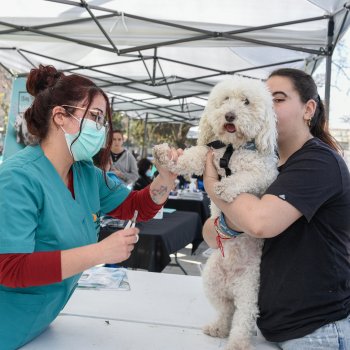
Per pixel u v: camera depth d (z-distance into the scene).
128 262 3.57
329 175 1.51
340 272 1.50
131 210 2.05
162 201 2.03
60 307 1.65
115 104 13.18
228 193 1.59
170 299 2.18
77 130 1.57
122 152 6.42
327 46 4.96
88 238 1.68
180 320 1.92
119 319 1.90
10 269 1.31
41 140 1.64
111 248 1.39
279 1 4.46
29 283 1.33
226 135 1.84
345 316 1.50
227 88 1.95
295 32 5.16
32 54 7.50
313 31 5.10
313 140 1.66
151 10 4.86
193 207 6.63
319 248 1.50
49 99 1.58
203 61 7.52
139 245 3.56
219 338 1.76
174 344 1.68
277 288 1.56
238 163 1.78
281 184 1.52
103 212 2.10
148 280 2.47
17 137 5.06
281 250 1.57
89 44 5.75
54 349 1.58
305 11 4.66
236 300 1.71
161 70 7.83
